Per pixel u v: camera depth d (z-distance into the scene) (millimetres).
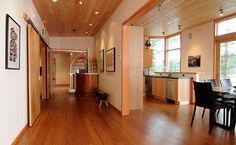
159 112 5008
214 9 5176
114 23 5316
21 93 3252
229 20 5871
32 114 3814
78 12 5312
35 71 4176
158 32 8320
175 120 4211
